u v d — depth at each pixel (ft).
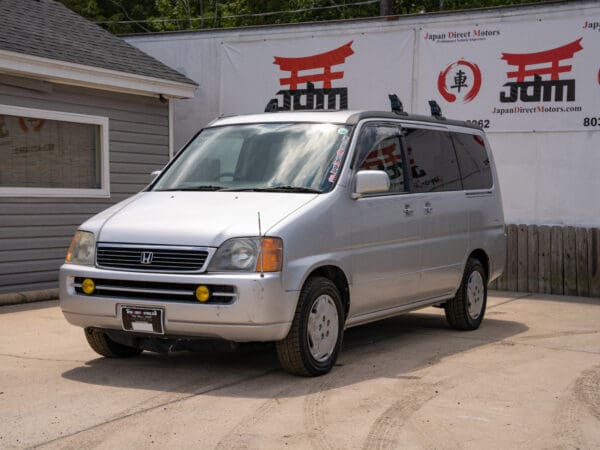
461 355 25.62
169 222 21.47
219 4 104.17
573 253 41.42
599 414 19.06
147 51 54.39
